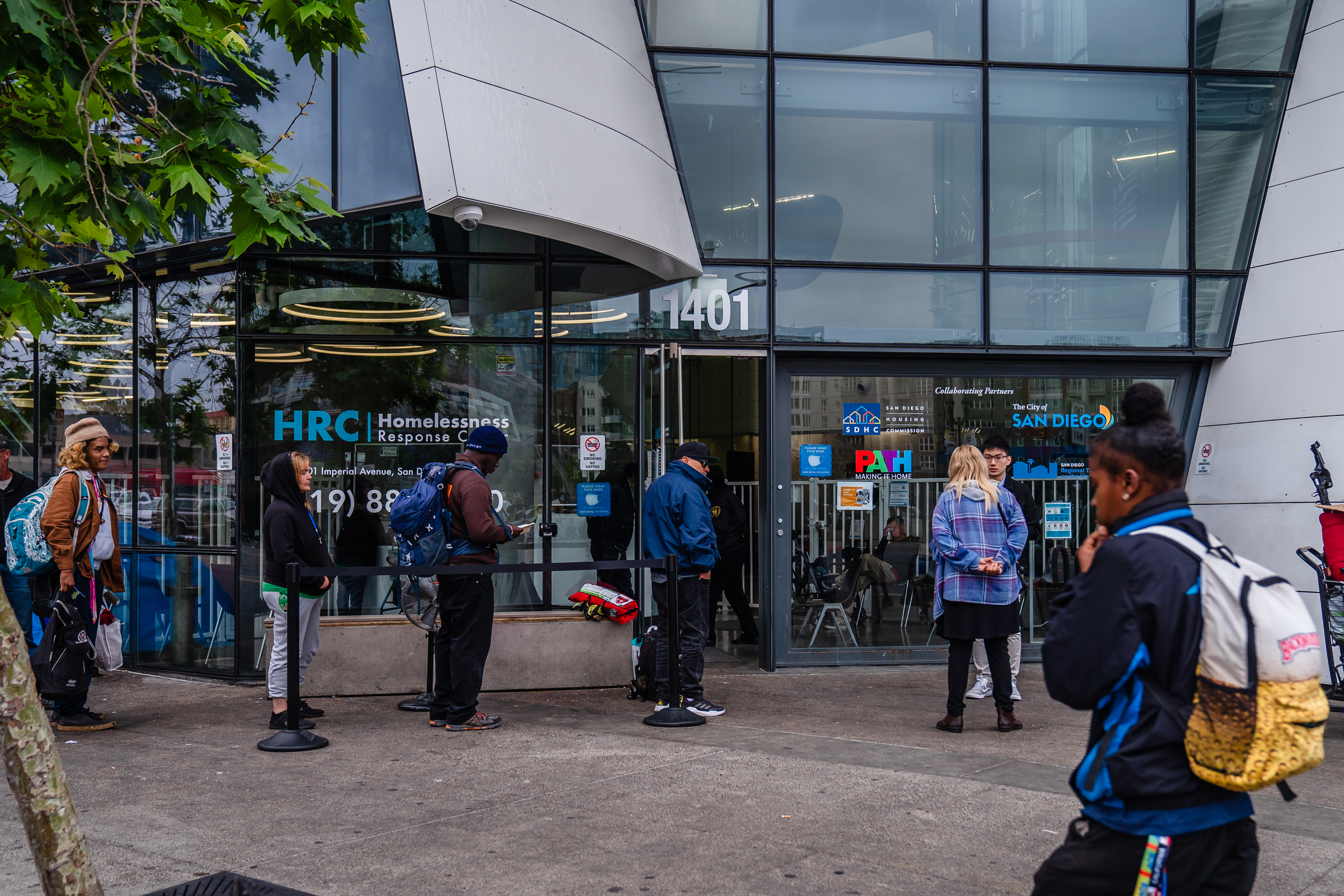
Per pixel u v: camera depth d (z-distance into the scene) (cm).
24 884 378
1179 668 211
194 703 752
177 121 419
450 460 861
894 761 558
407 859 403
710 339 899
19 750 276
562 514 877
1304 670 204
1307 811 474
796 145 915
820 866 396
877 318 920
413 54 688
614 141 784
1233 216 962
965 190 934
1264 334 934
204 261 842
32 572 639
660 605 719
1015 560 647
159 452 878
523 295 876
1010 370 947
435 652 666
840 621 920
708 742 609
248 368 826
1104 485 234
